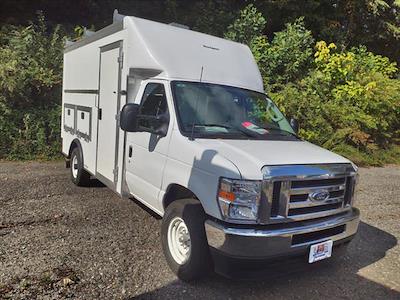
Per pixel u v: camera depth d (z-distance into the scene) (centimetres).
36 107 1035
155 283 389
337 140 1162
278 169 356
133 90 514
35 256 427
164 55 489
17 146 954
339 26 1566
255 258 342
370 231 596
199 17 1464
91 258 432
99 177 612
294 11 1543
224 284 397
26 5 1477
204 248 377
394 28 1577
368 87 1227
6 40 1159
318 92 1245
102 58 599
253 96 522
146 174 472
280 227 355
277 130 493
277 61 1262
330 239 389
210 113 459
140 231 518
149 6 1595
